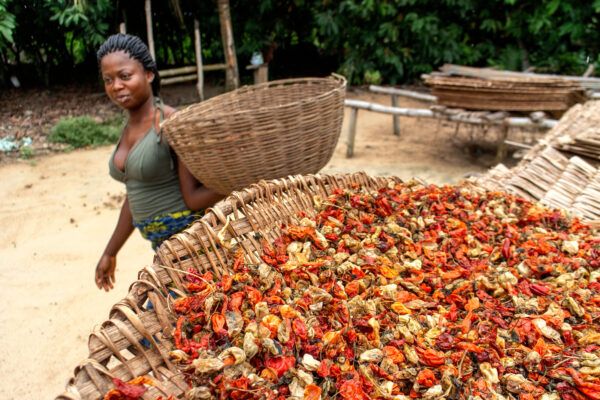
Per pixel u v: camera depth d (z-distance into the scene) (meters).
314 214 1.51
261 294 1.19
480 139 5.70
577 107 2.77
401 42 7.86
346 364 1.07
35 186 4.59
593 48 7.12
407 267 1.36
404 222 1.55
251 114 1.56
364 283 1.28
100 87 7.66
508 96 4.45
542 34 7.36
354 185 1.67
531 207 1.71
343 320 1.16
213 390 0.94
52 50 7.95
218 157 1.61
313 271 1.29
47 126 6.13
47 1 6.35
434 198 1.68
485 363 1.07
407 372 1.05
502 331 1.16
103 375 0.88
